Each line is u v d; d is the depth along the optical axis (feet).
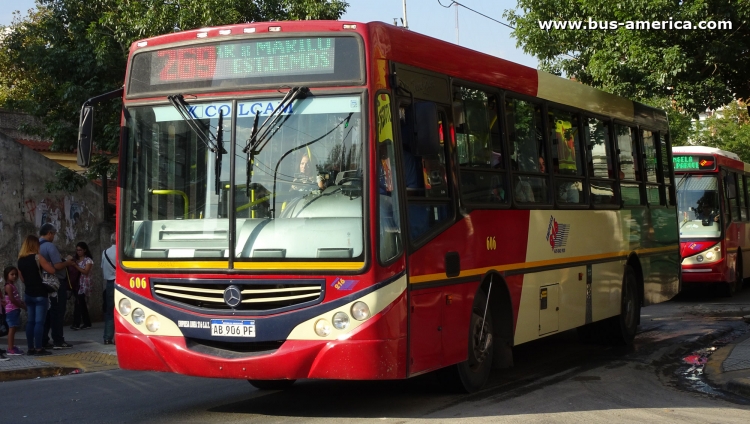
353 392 28.37
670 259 47.37
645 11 55.98
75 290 51.98
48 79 63.77
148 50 24.86
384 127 22.98
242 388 29.89
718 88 56.90
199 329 22.89
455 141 26.53
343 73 22.85
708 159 66.08
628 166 41.75
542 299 31.63
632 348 40.88
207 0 58.75
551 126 33.65
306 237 22.36
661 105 56.85
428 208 24.61
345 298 21.90
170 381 32.22
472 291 26.73
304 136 22.82
